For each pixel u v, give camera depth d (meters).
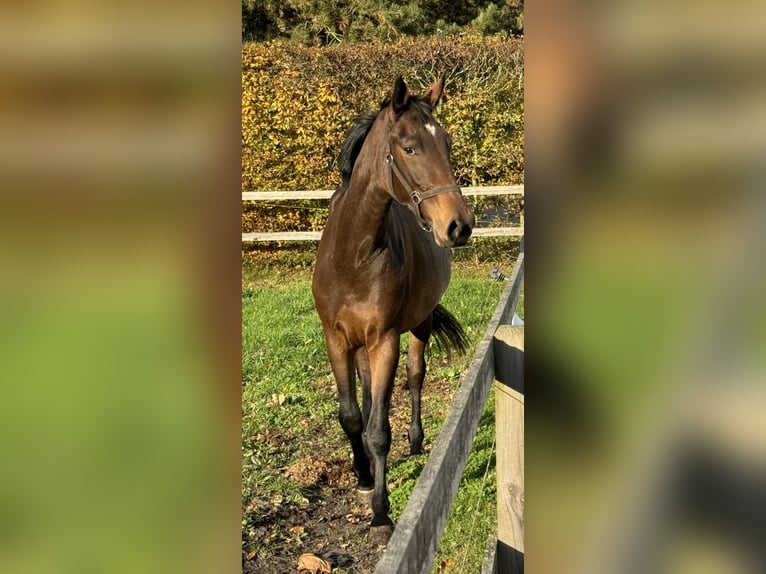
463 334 4.22
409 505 1.25
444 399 4.58
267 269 9.24
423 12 12.41
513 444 2.21
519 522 2.20
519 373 2.21
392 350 3.09
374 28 12.33
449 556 2.65
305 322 6.34
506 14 11.95
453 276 8.36
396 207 3.34
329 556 2.91
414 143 2.76
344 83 9.58
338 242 2.98
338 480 3.56
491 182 9.69
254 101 9.46
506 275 8.32
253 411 4.31
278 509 3.23
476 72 9.49
